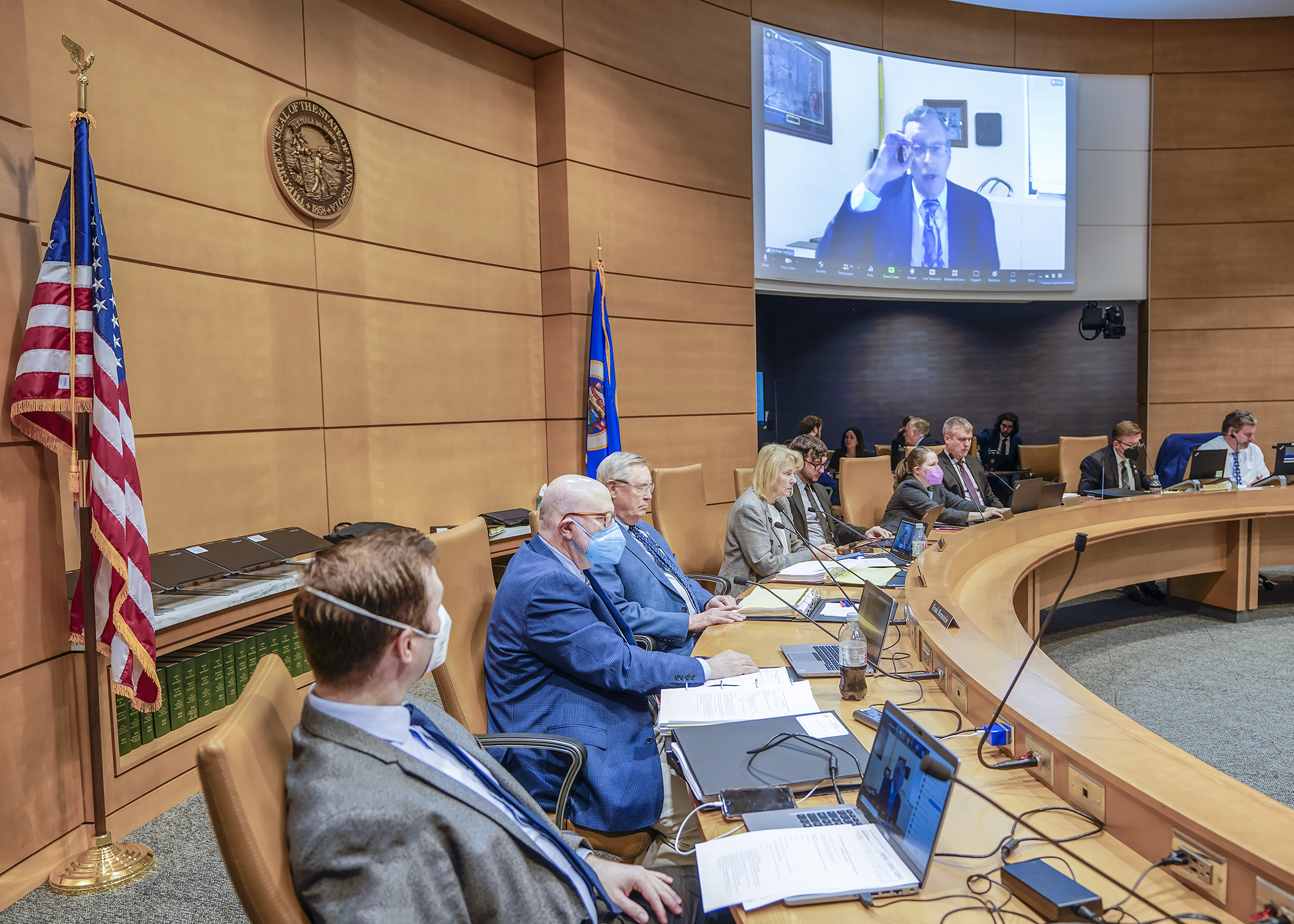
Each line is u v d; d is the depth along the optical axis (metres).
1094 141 7.18
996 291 6.91
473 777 1.22
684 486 3.76
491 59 4.50
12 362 2.09
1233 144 7.26
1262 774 2.71
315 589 1.03
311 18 3.51
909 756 1.21
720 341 5.61
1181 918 0.99
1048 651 4.21
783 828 1.24
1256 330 7.34
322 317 3.58
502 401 4.62
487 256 4.50
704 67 5.43
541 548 1.98
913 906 1.06
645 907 1.38
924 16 6.53
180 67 2.94
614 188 4.97
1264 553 4.77
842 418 9.02
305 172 3.44
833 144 6.19
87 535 2.15
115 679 2.17
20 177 2.13
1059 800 1.31
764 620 2.42
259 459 3.27
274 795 0.95
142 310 2.80
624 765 1.79
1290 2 6.87
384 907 0.93
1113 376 8.59
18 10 2.13
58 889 2.09
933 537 3.55
